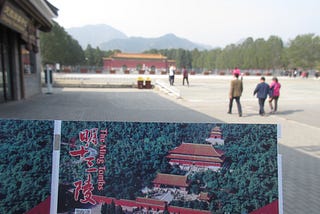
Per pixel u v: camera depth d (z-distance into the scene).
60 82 25.30
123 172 2.90
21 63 14.33
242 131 2.98
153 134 2.98
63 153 2.92
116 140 2.96
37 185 2.87
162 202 2.84
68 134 2.95
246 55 92.00
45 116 9.91
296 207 4.11
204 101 15.66
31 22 13.68
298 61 79.00
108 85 24.75
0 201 2.83
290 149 7.09
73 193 2.85
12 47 13.59
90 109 11.77
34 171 2.89
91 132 2.97
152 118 10.29
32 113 10.40
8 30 13.16
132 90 22.69
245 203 2.84
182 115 11.12
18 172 2.89
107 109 11.93
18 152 2.91
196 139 2.97
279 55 87.75
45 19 15.25
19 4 10.43
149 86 24.59
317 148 7.21
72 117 9.93
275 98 12.59
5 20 9.58
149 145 2.96
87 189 2.86
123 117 10.27
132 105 13.43
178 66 114.88
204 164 2.92
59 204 2.83
